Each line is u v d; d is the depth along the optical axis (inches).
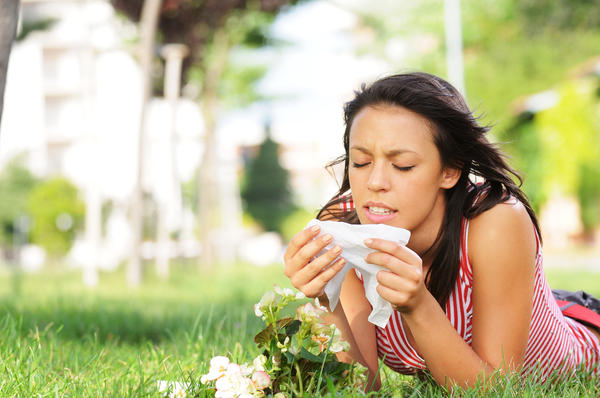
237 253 1253.7
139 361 112.6
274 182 1768.0
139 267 478.9
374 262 82.0
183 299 315.0
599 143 944.9
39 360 118.6
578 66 1059.9
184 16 565.6
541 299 104.8
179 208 679.7
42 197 1165.7
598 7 1182.3
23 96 1414.9
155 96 605.3
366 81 93.4
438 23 1103.6
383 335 107.9
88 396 96.4
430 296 86.5
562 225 957.8
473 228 96.1
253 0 589.6
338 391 84.2
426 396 95.9
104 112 1125.1
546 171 948.6
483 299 96.0
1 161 1342.3
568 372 110.1
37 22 925.8
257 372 81.1
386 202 86.4
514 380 93.0
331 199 107.7
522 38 1172.5
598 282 413.7
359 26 1173.1
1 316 183.3
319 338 86.7
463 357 88.3
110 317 197.0
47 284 476.1
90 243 508.4
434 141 87.1
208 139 695.1
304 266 84.3
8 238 1274.6
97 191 515.2
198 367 114.2
